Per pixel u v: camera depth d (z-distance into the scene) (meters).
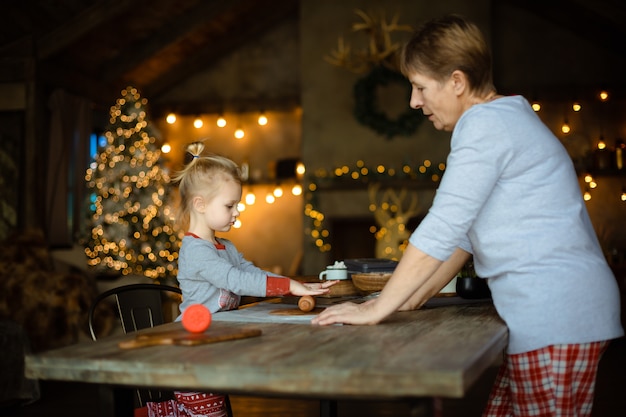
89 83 8.53
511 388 1.50
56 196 7.58
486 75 1.54
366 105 9.20
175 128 10.95
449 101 1.56
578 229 1.45
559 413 1.42
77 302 5.29
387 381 1.04
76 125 8.10
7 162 7.35
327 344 1.30
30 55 7.33
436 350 1.21
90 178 7.87
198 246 1.98
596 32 9.47
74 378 1.20
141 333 1.51
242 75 10.59
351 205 9.31
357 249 9.86
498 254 1.47
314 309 1.85
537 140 1.46
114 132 7.89
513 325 1.46
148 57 8.95
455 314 1.78
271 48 10.55
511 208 1.45
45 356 1.22
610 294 1.45
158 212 7.76
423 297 1.88
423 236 1.47
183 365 1.14
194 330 1.43
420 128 9.22
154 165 7.91
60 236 7.56
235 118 10.88
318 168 9.39
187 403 1.81
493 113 1.46
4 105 7.32
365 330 1.49
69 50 8.02
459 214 1.44
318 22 9.46
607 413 3.94
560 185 1.46
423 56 1.53
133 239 7.67
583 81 9.68
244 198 10.61
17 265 5.45
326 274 2.35
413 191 9.22
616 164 9.09
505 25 9.82
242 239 10.84
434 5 9.20
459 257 1.86
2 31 7.32
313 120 9.42
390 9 9.29
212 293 1.98
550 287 1.42
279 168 10.30
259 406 4.25
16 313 5.17
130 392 1.35
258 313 1.76
